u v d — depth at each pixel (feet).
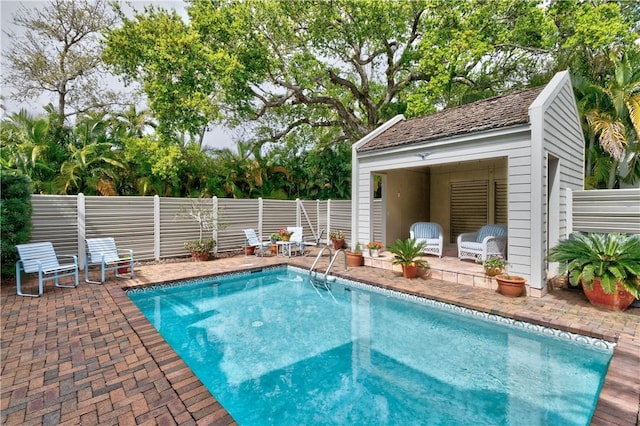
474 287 23.08
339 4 49.62
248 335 17.46
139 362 12.13
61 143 46.47
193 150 50.88
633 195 20.44
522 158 21.24
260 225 42.24
